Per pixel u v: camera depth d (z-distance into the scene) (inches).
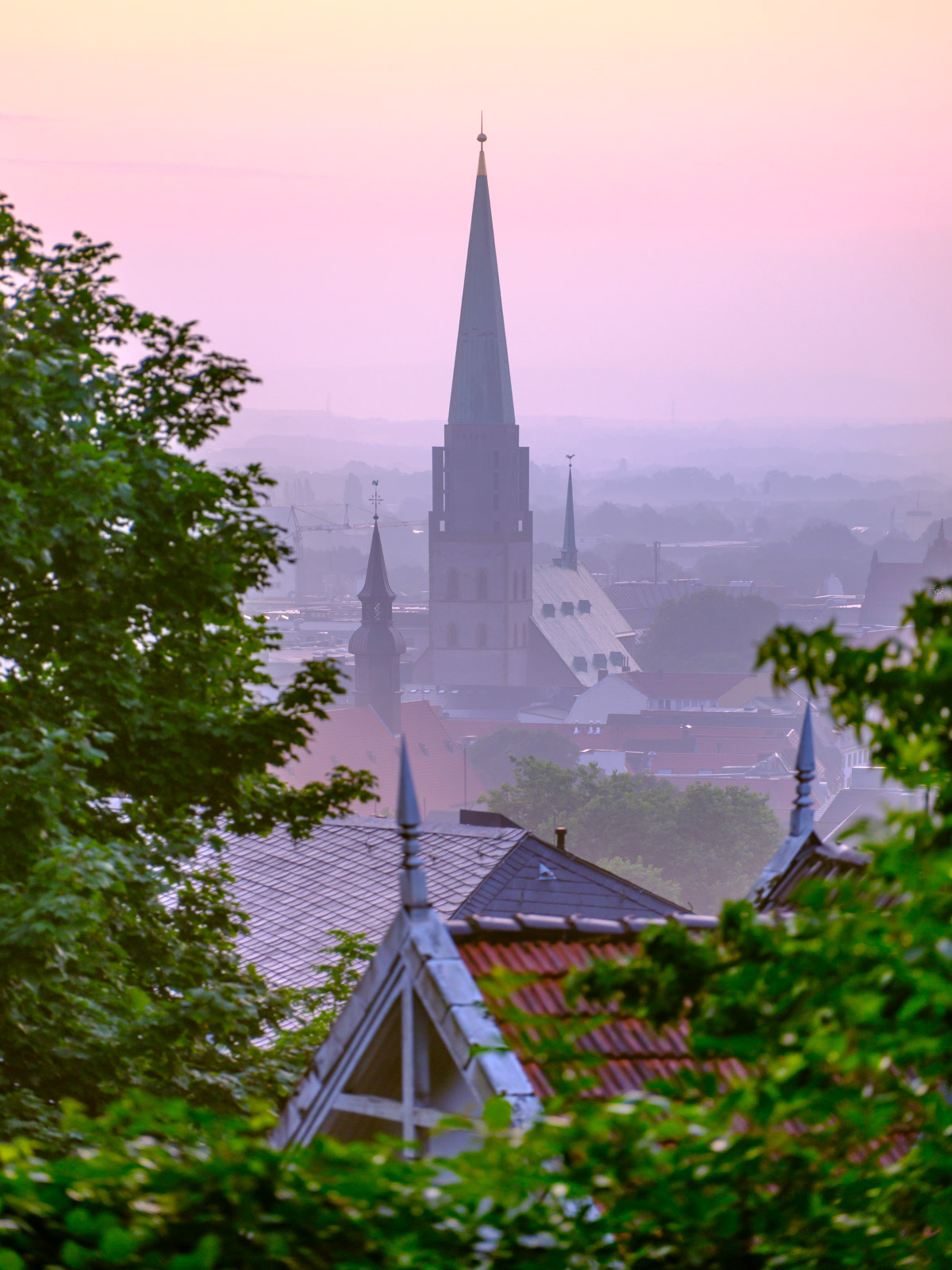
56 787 2800.2
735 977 1083.9
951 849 1046.4
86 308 3587.6
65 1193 1049.5
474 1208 1086.4
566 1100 1147.3
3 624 3211.1
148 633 3444.9
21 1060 2758.4
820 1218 1085.8
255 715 3324.3
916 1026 1034.7
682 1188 1082.7
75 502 3088.1
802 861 2278.5
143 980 3225.9
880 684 1179.3
